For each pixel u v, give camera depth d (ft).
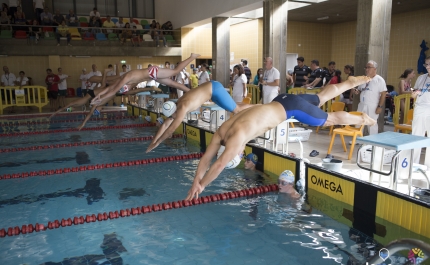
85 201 14.66
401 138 12.13
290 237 11.21
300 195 15.03
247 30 49.21
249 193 15.19
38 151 23.72
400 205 11.58
